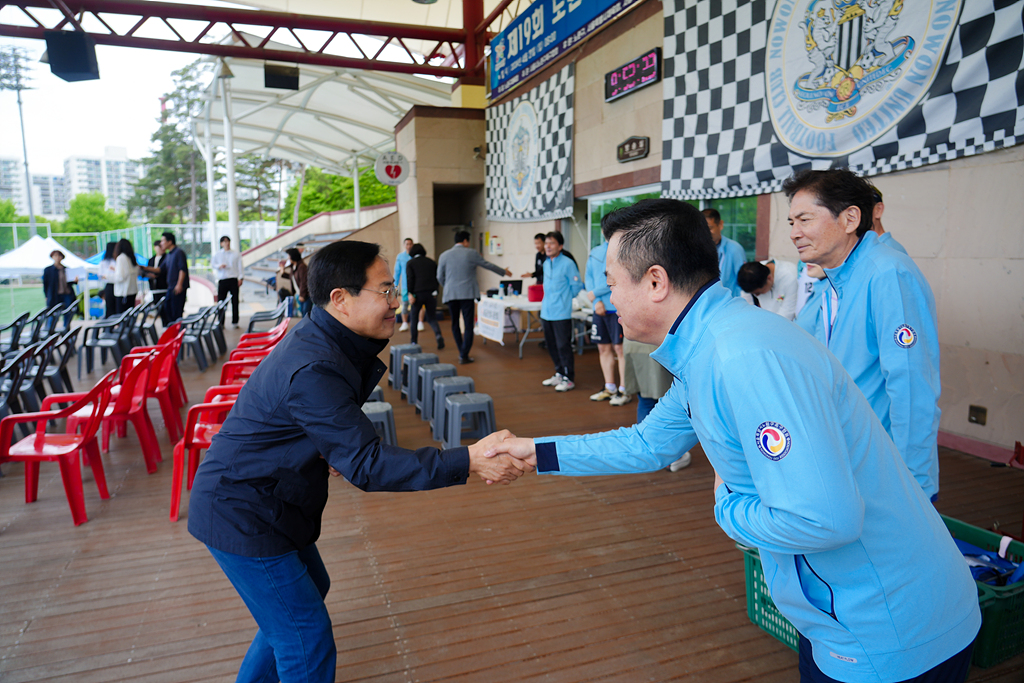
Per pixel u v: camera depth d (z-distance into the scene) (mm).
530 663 1991
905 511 941
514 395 5656
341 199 42312
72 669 1989
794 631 1983
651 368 3396
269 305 16781
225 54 10320
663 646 2062
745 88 5047
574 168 8180
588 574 2531
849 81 4113
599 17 7141
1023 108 3139
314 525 1463
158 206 57875
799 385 851
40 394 4969
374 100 14508
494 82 10266
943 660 960
